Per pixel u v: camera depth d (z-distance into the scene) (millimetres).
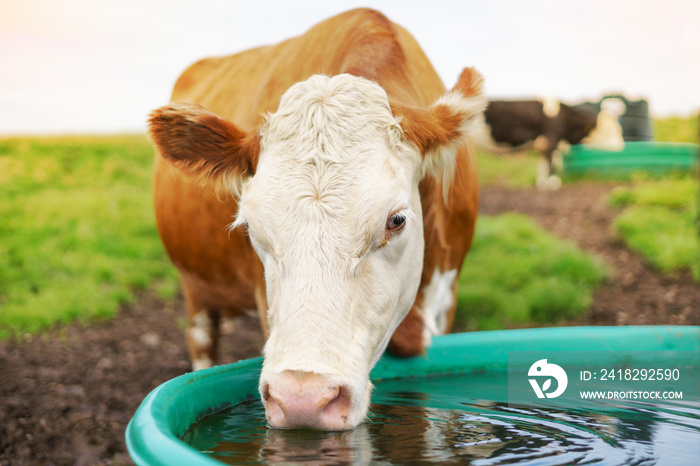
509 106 15633
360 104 2412
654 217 8773
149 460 1621
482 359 3082
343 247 2121
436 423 2309
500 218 9070
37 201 9562
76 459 3572
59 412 4145
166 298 7207
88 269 7543
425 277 3145
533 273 6973
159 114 2492
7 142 12922
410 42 3494
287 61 3371
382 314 2285
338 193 2168
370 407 2504
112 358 5383
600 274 7031
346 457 1944
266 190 2221
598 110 16438
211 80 4520
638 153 13094
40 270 7371
